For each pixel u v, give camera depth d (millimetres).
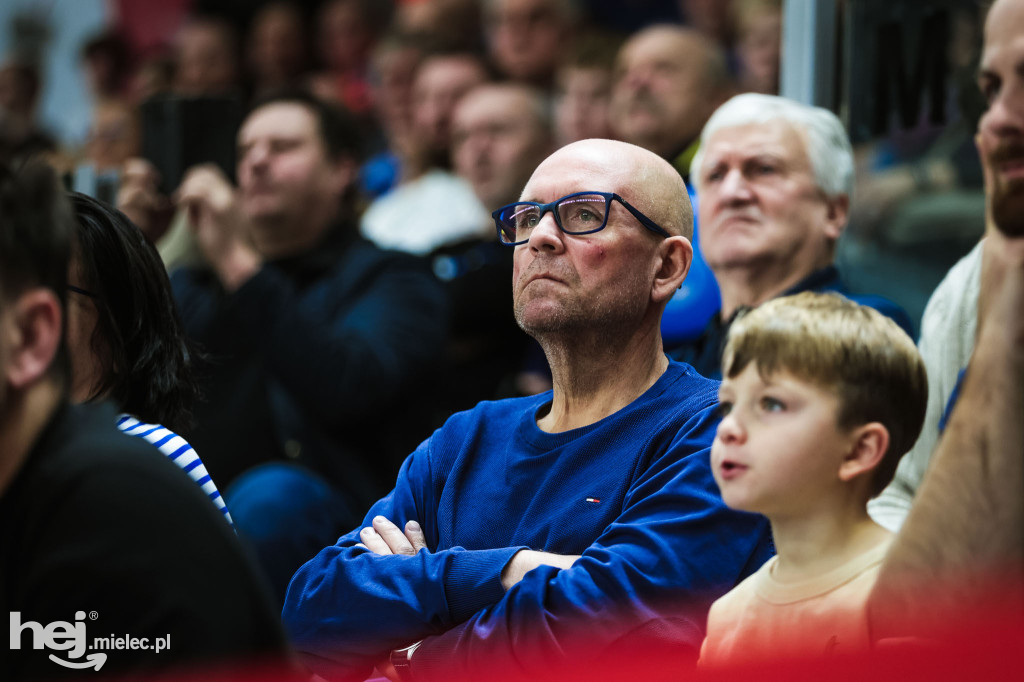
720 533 6516
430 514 7410
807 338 5570
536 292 6961
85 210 6930
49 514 4621
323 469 11266
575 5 21484
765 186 8961
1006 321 6168
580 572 6426
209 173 11500
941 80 9188
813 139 9047
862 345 5551
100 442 4781
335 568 7035
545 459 7070
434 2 21531
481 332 13594
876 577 5547
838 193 9062
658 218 7012
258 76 23734
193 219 11430
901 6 9281
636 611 6324
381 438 11680
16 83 23016
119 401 6969
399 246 15852
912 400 5648
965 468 5879
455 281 13734
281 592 9797
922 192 13789
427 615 6711
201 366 11273
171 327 7188
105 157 15000
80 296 6812
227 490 10984
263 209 12469
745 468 5637
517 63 19531
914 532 5703
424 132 17328
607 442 6965
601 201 6938
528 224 7102
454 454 7480
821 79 9797
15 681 4586
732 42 19328
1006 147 6641
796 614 5609
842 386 5535
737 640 5762
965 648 5004
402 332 11844
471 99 16094
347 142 12898
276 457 11320
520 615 6395
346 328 11695
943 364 7863
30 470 4727
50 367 4855
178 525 4680
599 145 7180
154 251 7152
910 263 13523
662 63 13625
